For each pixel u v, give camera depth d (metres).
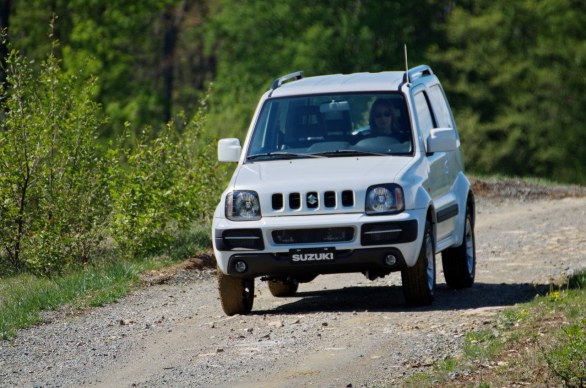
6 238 41.56
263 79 140.88
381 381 20.66
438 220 29.36
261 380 21.50
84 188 41.31
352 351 23.50
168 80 164.12
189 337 26.47
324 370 21.94
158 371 22.95
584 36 145.50
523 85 146.00
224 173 50.19
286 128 29.77
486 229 52.56
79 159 41.50
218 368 22.80
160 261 39.31
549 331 23.11
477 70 144.75
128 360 24.38
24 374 23.56
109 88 117.19
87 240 41.25
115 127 103.56
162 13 158.75
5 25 112.88
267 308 30.66
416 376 20.52
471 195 33.91
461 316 26.61
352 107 29.75
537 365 20.42
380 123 29.45
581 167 146.75
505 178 77.06
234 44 147.25
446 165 31.30
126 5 116.19
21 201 41.44
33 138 41.16
